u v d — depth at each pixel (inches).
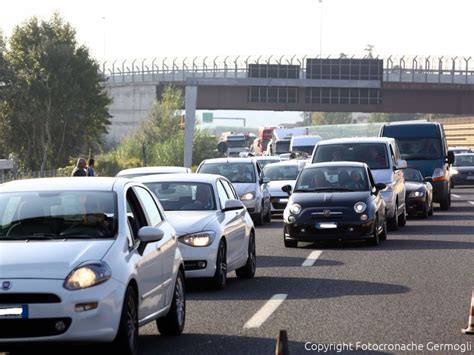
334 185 2262.6
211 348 1024.2
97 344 936.9
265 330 1130.7
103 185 1050.1
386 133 3612.2
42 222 1000.9
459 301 1332.4
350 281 1562.5
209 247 1462.8
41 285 897.5
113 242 967.0
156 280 1031.6
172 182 1644.9
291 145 6555.1
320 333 1104.8
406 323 1163.3
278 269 1761.8
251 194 2933.1
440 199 3523.6
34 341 892.0
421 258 1902.1
